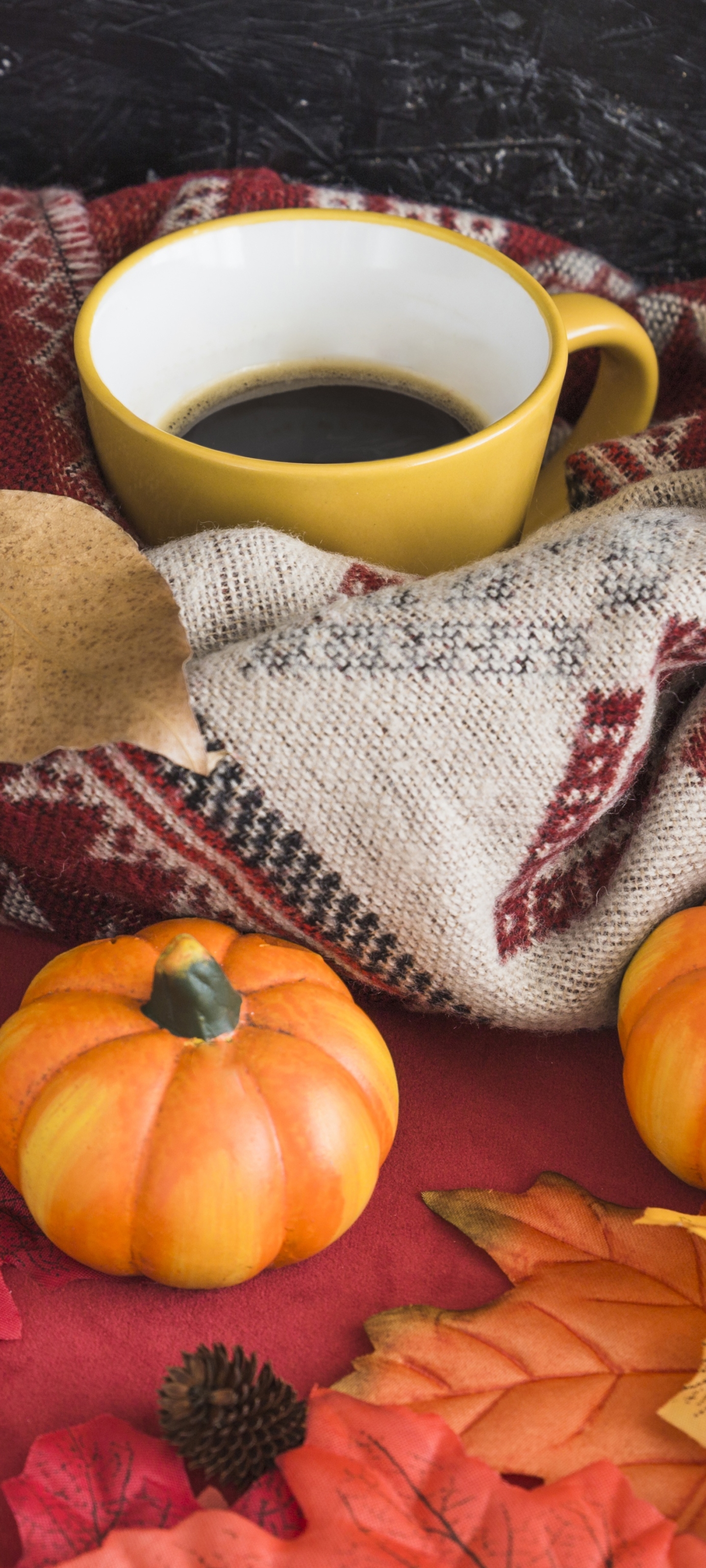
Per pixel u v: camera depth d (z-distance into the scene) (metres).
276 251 0.48
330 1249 0.40
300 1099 0.38
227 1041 0.38
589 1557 0.34
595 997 0.43
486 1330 0.38
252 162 0.55
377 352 0.50
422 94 0.53
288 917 0.42
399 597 0.41
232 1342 0.38
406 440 0.48
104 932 0.44
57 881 0.43
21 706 0.39
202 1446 0.35
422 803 0.40
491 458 0.43
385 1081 0.40
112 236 0.53
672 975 0.41
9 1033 0.39
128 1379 0.38
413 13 0.51
